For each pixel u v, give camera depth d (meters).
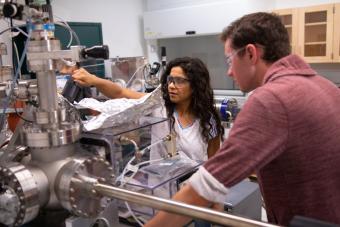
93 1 4.45
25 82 0.84
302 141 0.85
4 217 0.74
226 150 0.81
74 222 0.78
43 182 0.76
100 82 1.40
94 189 0.75
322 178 0.90
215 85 4.71
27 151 0.83
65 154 0.80
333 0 3.90
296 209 0.93
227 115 2.25
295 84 0.88
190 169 1.11
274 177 0.94
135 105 1.16
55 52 0.77
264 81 0.96
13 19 0.81
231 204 1.53
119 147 1.02
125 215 1.00
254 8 4.00
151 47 5.18
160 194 0.98
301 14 3.76
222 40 1.09
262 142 0.80
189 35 4.58
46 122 0.79
